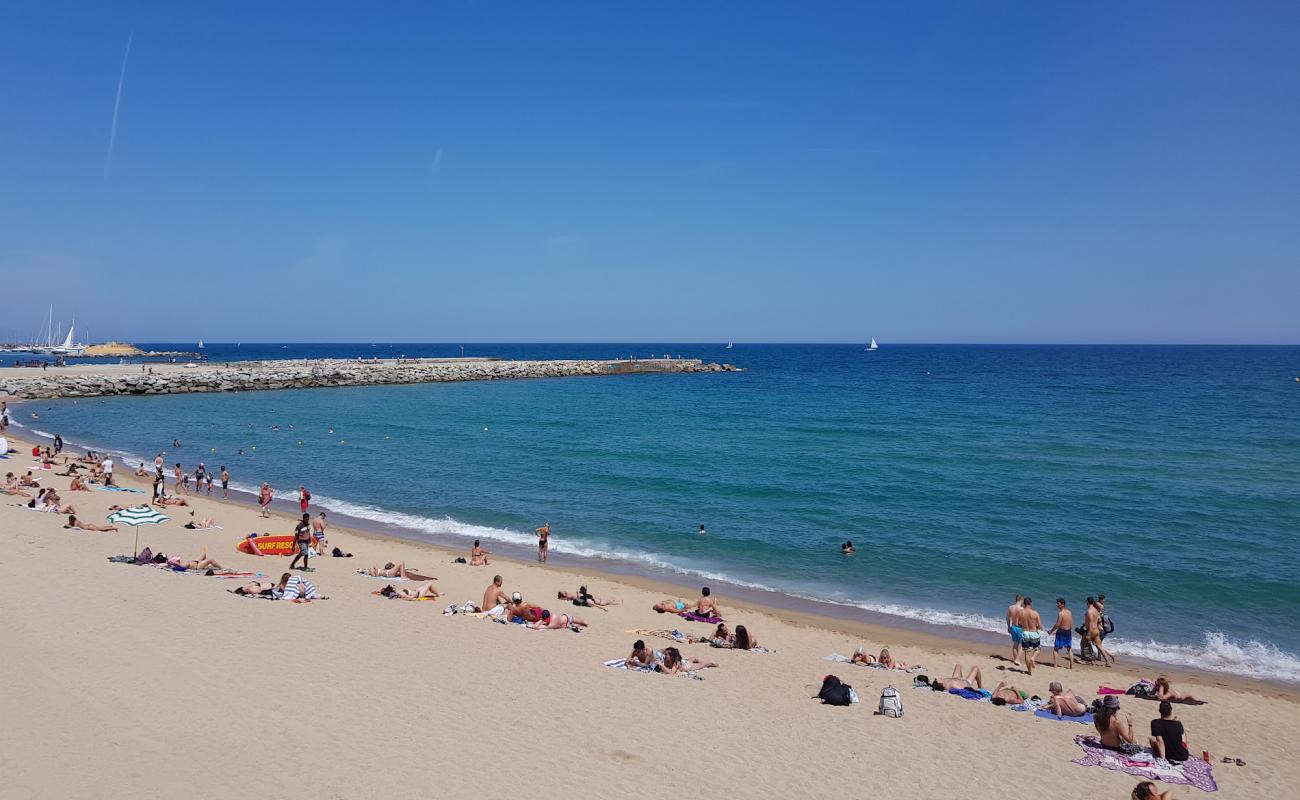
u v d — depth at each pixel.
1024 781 10.09
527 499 30.61
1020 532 25.30
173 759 8.84
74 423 53.75
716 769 9.84
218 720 9.95
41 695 10.20
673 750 10.30
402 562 20.81
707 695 12.56
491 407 66.69
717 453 41.16
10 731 9.15
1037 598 19.66
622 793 8.95
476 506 29.55
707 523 26.80
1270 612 18.58
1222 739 12.01
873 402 71.81
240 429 51.00
